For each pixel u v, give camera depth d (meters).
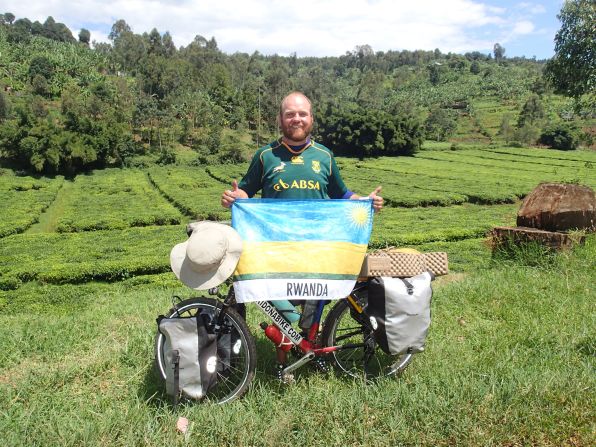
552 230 8.73
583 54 13.39
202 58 137.25
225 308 3.71
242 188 4.19
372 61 199.62
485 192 44.97
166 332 3.46
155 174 64.56
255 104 104.06
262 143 91.75
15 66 95.75
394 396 3.48
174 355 3.40
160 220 35.44
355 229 3.86
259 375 4.05
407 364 4.15
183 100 93.00
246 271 3.68
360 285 4.11
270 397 3.55
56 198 47.28
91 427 3.14
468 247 19.73
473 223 29.23
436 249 19.52
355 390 3.62
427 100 132.62
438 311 5.73
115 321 5.93
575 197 8.62
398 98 134.88
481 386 3.55
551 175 59.69
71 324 5.73
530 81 137.88
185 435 3.11
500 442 3.07
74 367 4.18
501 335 4.83
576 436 3.09
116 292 16.00
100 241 27.14
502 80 142.00
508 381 3.66
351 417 3.27
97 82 93.06
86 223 32.78
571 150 86.31
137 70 112.69
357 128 80.75
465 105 124.94
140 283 17.69
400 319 3.72
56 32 161.12
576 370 3.83
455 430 3.14
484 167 68.50
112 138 67.56
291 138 3.97
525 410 3.26
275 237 3.75
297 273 3.73
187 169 71.31
